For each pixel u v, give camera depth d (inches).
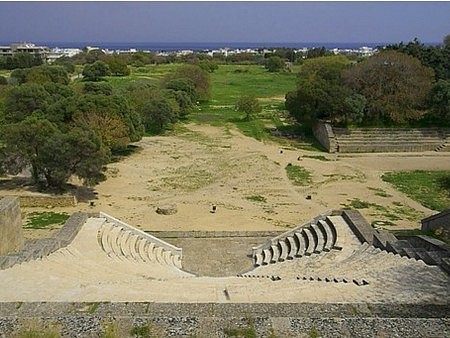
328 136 2317.9
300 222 1327.5
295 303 489.4
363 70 2488.9
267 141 2493.8
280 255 999.6
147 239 1057.5
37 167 1537.9
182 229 1253.1
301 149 2340.1
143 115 2598.4
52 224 1253.7
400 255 789.9
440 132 2396.7
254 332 389.1
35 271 657.6
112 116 1883.6
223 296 562.9
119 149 2086.6
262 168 1939.0
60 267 708.7
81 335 381.7
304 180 1785.2
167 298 542.9
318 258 873.5
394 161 2102.6
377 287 585.3
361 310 479.8
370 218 1364.4
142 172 1835.6
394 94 2460.6
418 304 505.7
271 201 1525.6
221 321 404.2
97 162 1478.8
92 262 789.9
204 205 1469.0
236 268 994.1
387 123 2465.6
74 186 1604.3
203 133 2677.2
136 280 667.4
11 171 1505.9
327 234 1004.6
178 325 397.4
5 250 867.4
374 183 1760.6
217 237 1178.0
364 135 2359.7
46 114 1893.5
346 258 848.3
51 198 1422.2
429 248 861.8
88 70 5187.0
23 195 1444.4
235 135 2628.0
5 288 569.6
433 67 2972.4
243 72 6791.3
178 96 3134.8
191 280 695.7
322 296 553.0
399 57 2506.2
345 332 390.6
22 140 1460.4
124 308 472.4
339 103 2373.3
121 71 5659.5
